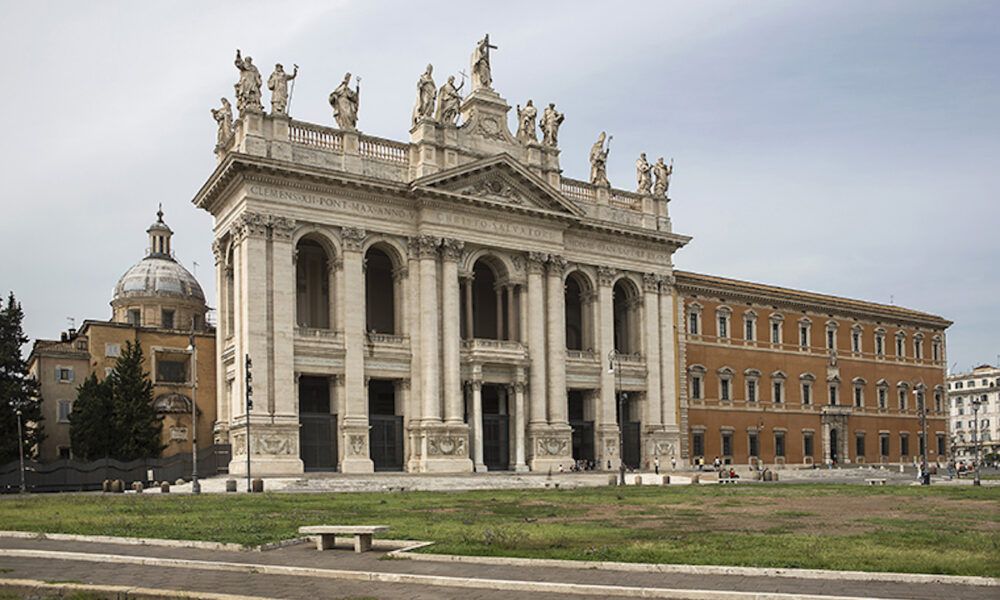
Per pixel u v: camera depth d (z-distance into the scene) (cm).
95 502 4088
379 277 7712
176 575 1992
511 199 7350
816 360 9794
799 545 2278
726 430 8900
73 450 7219
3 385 7262
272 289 6366
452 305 6994
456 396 6912
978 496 4491
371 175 6844
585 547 2253
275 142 6456
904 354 10788
